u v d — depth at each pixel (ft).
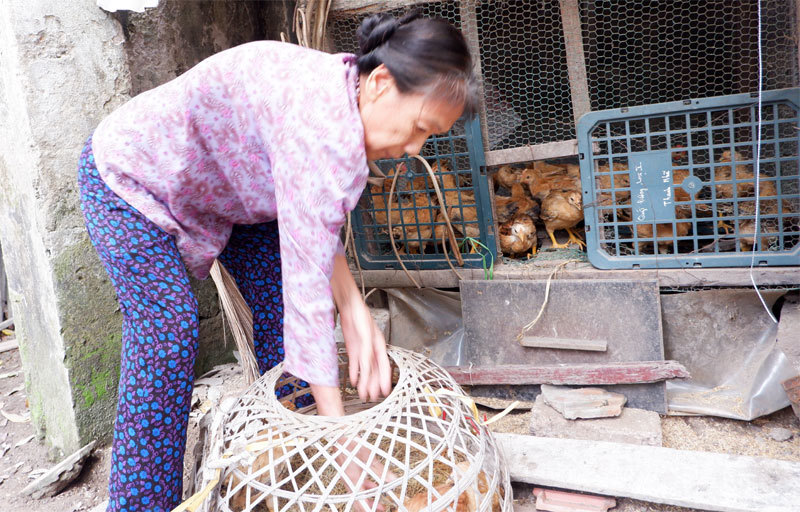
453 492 4.11
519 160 7.18
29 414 8.05
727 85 8.45
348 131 3.86
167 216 4.60
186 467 6.57
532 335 7.36
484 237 7.54
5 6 5.96
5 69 6.23
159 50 7.75
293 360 4.39
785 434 6.17
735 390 6.75
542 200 7.72
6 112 6.40
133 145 4.42
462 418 4.71
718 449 6.13
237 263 5.88
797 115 6.16
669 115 6.52
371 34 3.99
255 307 5.99
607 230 7.57
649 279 6.82
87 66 6.55
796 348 6.04
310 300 4.16
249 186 4.69
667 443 6.29
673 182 6.73
